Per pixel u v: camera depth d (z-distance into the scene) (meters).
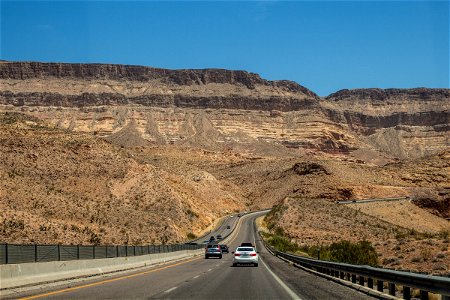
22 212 76.62
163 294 22.52
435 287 16.88
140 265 43.75
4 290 22.23
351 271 27.52
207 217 143.25
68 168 105.31
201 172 195.50
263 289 25.00
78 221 84.94
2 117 120.00
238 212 178.75
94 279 30.31
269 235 112.12
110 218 91.62
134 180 114.38
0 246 22.91
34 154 103.94
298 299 21.16
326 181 188.00
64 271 29.02
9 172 94.44
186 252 68.50
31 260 25.86
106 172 110.94
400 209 144.12
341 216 126.00
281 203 147.50
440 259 57.19
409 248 68.31
